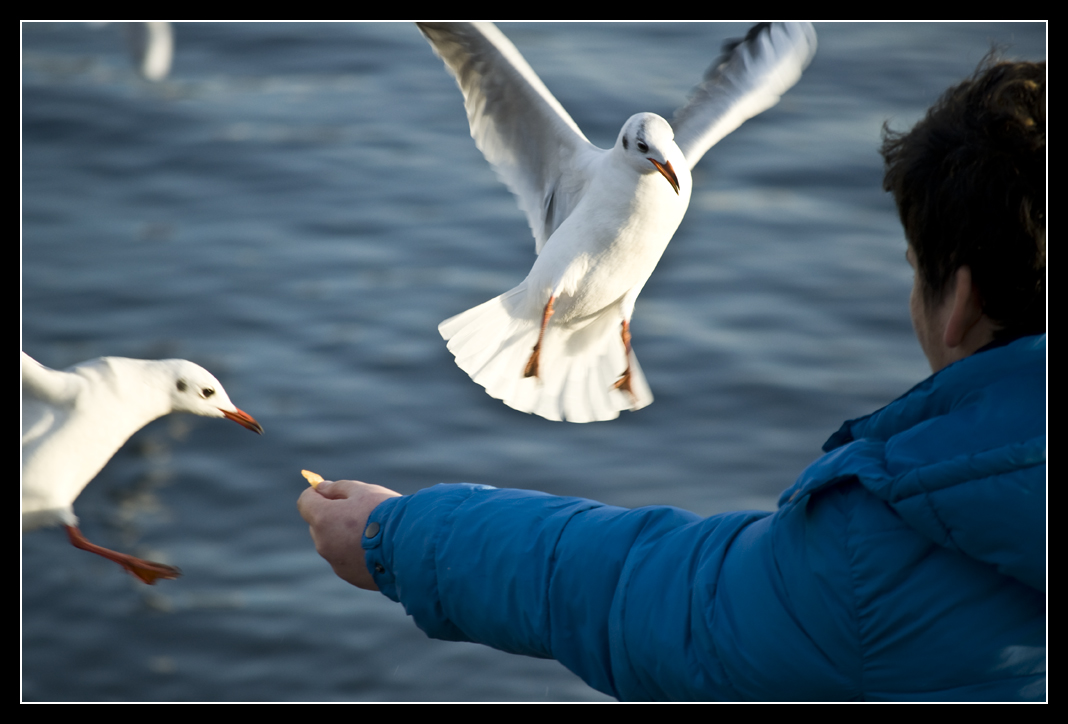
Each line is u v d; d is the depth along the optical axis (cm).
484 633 182
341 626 745
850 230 1179
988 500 135
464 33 393
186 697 702
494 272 1132
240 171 1307
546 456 888
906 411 153
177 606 761
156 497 846
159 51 623
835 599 149
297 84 1513
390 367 996
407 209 1236
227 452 891
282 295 1099
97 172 1312
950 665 145
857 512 149
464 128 1410
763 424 909
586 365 412
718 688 158
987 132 151
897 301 1062
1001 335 154
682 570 166
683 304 1065
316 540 200
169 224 1222
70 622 750
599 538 174
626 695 170
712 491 848
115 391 325
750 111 425
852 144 1320
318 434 914
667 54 1490
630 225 375
